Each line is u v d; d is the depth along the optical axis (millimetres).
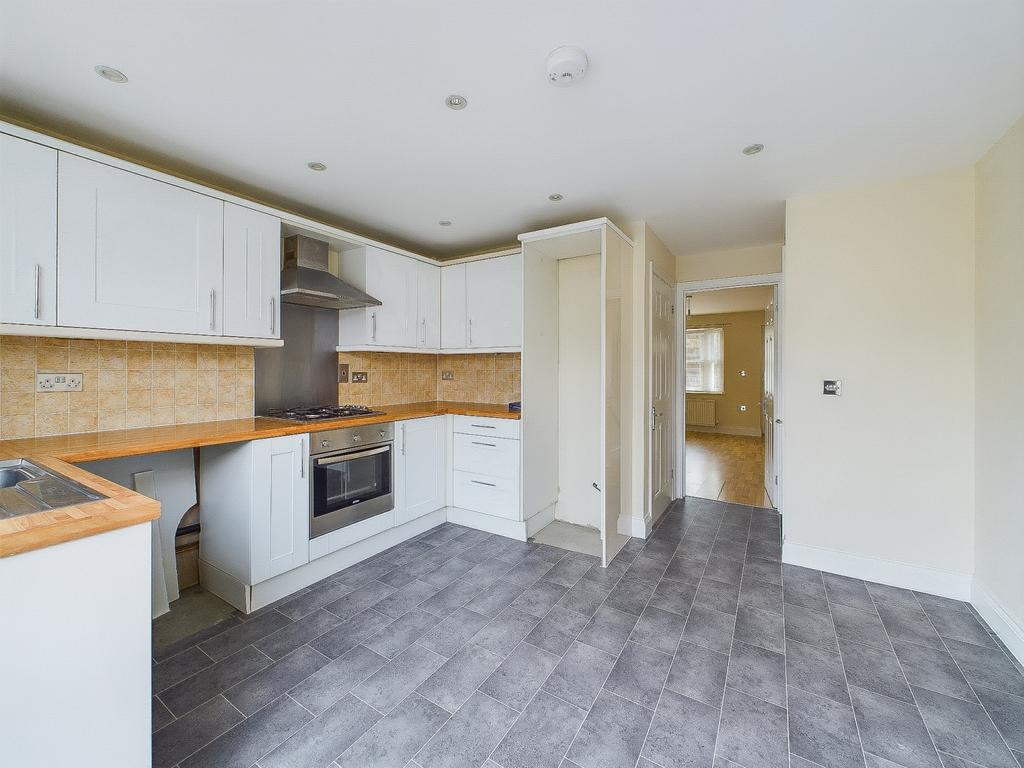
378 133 1963
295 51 1436
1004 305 2018
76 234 1795
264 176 2408
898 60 1482
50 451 1650
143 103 1728
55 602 943
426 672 1754
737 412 8539
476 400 3914
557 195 2680
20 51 1419
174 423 2373
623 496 3154
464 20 1300
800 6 1250
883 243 2479
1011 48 1416
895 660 1836
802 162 2250
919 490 2414
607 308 2734
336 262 3240
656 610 2223
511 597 2348
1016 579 1919
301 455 2385
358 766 1327
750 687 1678
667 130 1939
